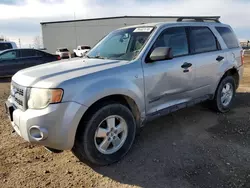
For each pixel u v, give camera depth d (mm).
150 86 3598
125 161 3375
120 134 3391
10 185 2865
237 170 3105
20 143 3916
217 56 4723
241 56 5430
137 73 3436
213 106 5062
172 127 4469
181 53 4141
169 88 3883
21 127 2918
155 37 3801
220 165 3223
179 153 3555
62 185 2867
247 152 3555
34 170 3170
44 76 3023
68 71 3156
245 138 4004
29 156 3518
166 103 3922
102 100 3191
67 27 41031
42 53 12133
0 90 8531
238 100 6211
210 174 3031
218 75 4785
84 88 2916
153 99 3688
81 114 2883
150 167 3219
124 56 3762
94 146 3098
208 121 4734
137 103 3455
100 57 3998
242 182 2859
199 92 4480
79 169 3193
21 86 3049
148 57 3633
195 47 4383
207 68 4500
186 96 4238
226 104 5188
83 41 41062
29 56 11727
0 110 5703
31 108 2896
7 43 14594
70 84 2852
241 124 4578
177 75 3947
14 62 11281
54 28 41281
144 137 4082
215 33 4863
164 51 3455
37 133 2822
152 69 3609
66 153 3602
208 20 5086
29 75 3148
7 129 4492
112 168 3215
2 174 3076
